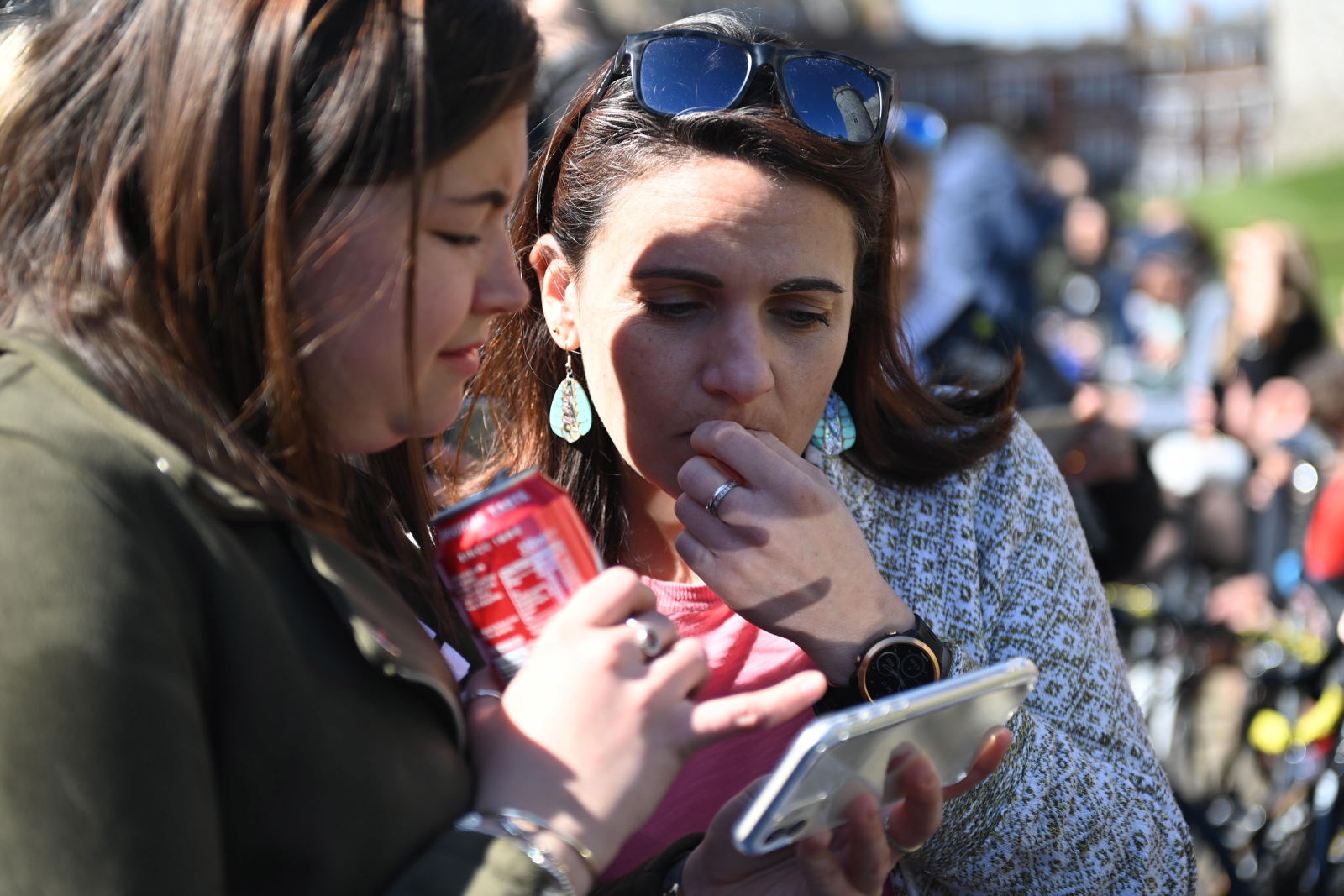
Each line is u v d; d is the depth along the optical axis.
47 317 0.91
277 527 0.95
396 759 0.93
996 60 31.98
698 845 1.30
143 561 0.83
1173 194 31.69
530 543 1.00
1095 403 3.21
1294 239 5.11
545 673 0.97
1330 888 2.87
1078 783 1.44
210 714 0.88
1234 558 4.04
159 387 0.90
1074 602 1.60
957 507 1.58
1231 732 3.84
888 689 1.27
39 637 0.79
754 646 1.52
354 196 0.92
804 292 1.34
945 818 1.39
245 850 0.88
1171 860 1.50
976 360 3.36
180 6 0.93
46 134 0.96
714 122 1.29
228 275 0.94
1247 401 4.62
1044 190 8.34
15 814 0.78
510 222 1.61
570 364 1.58
